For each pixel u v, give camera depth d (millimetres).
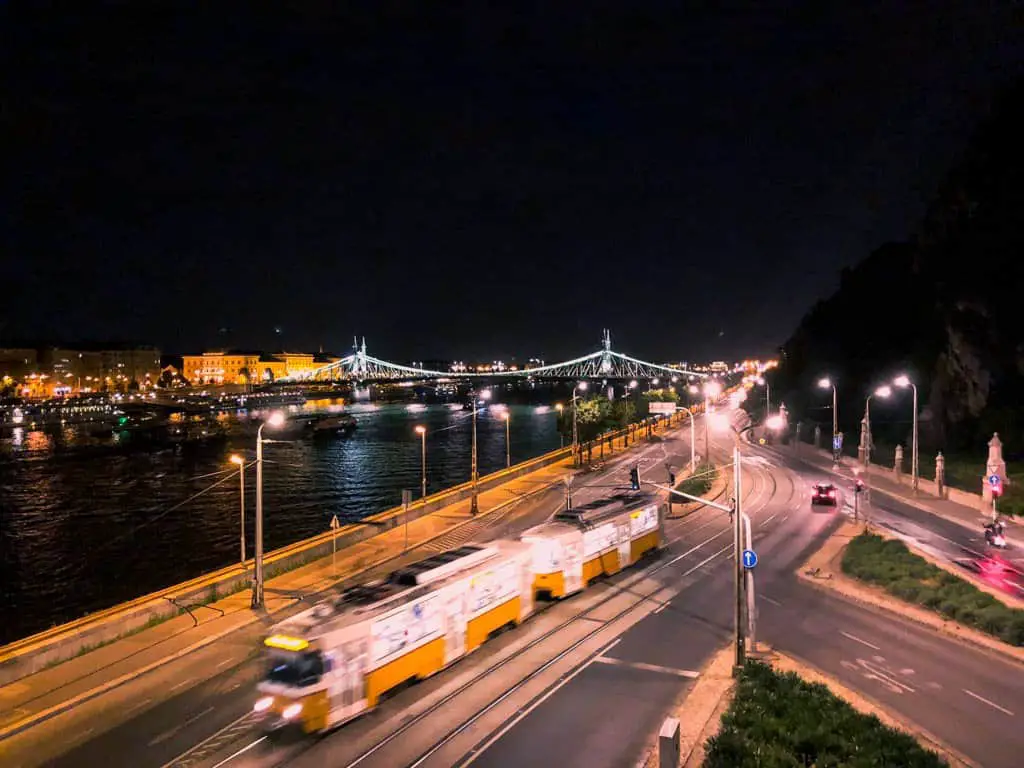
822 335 131375
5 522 78125
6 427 169250
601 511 37781
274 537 71375
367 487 98375
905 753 18172
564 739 20109
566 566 33188
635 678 24219
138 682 25078
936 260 86375
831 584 35156
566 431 87500
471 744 19938
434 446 141250
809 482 69000
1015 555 40438
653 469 78375
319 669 20672
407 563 41750
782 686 22328
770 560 40656
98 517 80438
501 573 28375
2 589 56156
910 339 101250
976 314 73312
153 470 113688
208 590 34531
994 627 27812
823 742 18766
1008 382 70062
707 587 35281
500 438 151625
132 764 19422
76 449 138625
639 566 39562
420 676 23844
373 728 21016
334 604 22688
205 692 24125
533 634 28578
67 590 55750
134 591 55188
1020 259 69875
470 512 55938
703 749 19219
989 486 52000
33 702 23438
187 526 76000
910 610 30812
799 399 123250
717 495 62469
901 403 95125
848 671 24734
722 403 178500
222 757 19625
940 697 22688
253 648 28344
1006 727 20703
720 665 25156
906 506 56594
